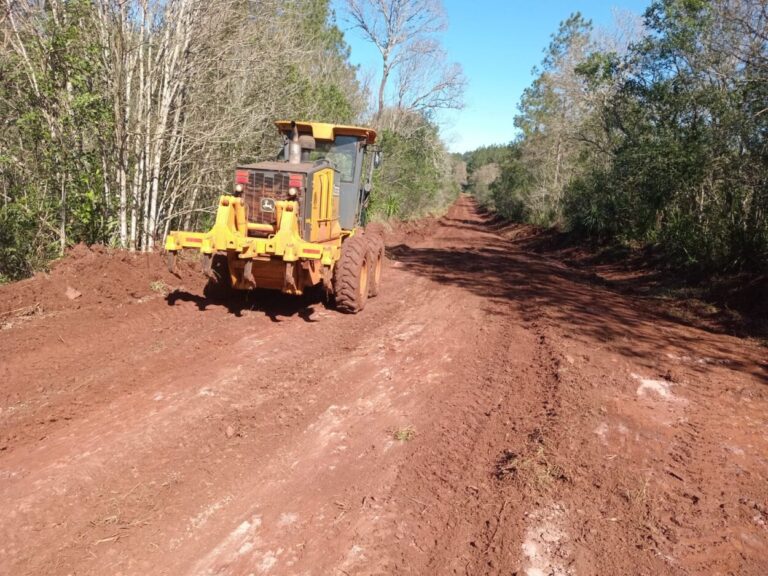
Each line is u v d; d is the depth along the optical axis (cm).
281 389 564
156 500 377
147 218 1020
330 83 2153
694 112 1708
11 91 856
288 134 945
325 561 333
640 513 386
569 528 368
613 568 334
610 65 1947
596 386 600
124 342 666
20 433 448
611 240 2022
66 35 820
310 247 709
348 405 545
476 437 490
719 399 591
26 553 324
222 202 714
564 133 2783
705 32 1633
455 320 890
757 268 1159
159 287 890
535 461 440
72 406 496
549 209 3162
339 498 395
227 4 1055
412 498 399
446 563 337
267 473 419
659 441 488
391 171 2658
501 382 620
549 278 1416
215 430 472
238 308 850
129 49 916
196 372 586
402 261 1594
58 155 861
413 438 486
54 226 901
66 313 739
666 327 923
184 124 1058
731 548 354
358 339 755
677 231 1515
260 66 1154
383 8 2698
